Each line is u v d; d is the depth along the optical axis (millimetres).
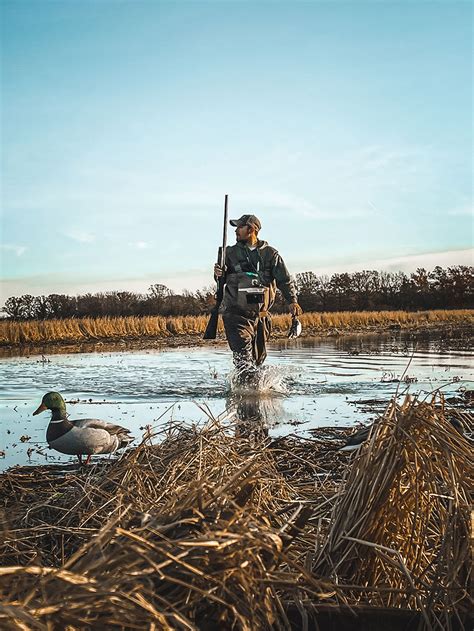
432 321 52812
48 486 5109
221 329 36219
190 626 1991
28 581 2064
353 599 2797
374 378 12734
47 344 28344
